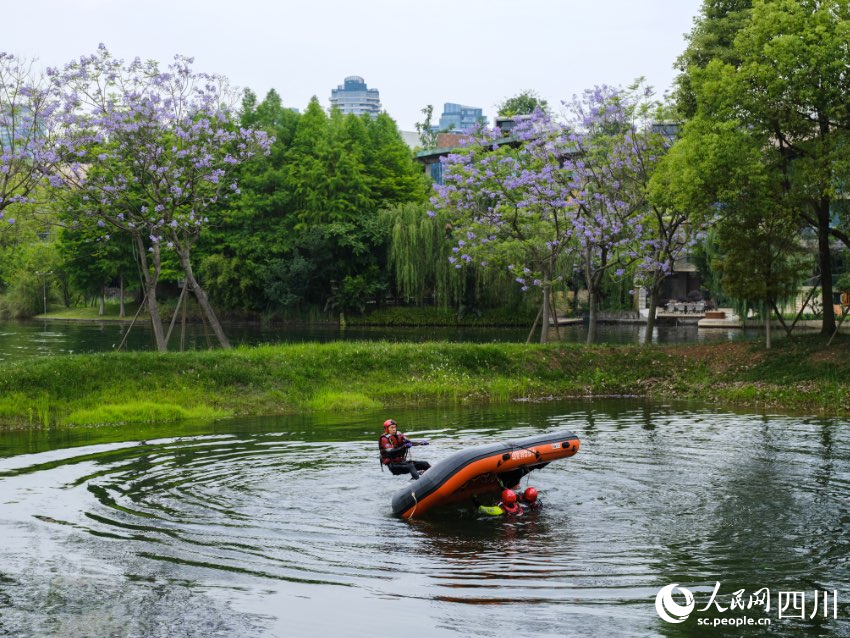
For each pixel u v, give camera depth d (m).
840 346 25.61
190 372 23.08
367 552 9.60
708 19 33.69
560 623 7.57
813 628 7.46
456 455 11.58
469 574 8.84
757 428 18.33
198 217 29.83
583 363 27.42
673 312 61.56
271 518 11.04
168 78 26.88
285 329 58.94
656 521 10.77
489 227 32.00
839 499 11.78
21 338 46.50
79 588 8.46
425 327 60.62
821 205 26.31
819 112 24.17
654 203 27.34
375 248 67.19
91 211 28.09
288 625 7.56
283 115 73.38
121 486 12.84
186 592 8.35
